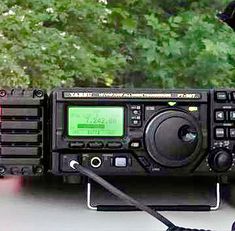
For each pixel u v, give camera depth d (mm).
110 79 1787
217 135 677
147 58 1873
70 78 1719
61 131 665
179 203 720
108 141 665
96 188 770
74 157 666
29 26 1723
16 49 1655
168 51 1876
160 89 676
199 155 678
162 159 666
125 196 653
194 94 675
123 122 669
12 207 712
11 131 674
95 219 665
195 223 655
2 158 674
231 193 781
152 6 1985
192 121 670
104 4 1926
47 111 680
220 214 694
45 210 700
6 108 672
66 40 1776
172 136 664
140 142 666
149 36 1941
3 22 1709
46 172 721
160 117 665
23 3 1818
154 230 625
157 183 832
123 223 649
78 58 1758
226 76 1808
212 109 678
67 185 823
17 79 1554
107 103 668
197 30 1886
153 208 697
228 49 1807
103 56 1849
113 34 1915
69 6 1881
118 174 670
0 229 622
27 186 825
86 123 667
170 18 1977
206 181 810
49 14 1854
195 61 1843
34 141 675
